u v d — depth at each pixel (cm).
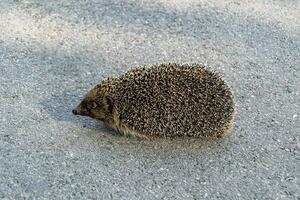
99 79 110
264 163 94
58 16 126
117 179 91
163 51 117
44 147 96
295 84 110
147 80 95
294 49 119
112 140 97
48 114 102
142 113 94
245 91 108
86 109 97
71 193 89
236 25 125
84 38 120
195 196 89
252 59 116
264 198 89
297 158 95
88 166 93
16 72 111
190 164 93
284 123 101
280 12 129
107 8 129
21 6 128
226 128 96
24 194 89
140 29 123
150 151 95
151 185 90
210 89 95
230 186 90
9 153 95
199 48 118
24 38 120
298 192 90
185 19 126
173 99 94
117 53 117
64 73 111
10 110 102
